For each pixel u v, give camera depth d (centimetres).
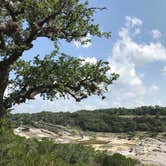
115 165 2706
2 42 2058
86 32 2280
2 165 1625
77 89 2262
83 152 2550
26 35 2112
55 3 2141
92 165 2550
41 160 1848
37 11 2119
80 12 2222
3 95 2117
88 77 2256
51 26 2175
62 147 2436
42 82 2220
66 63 2256
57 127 13612
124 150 6819
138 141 10506
